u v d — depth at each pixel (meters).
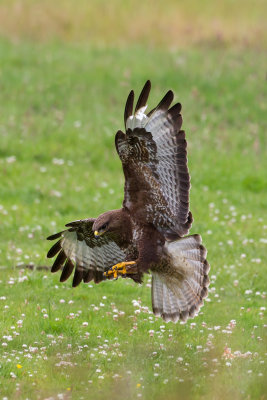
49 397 8.68
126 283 14.17
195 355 10.20
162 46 34.47
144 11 38.16
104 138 24.42
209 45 34.44
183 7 38.97
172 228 9.30
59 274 14.34
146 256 9.30
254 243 16.69
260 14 38.62
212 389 8.83
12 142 23.53
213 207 19.66
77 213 18.88
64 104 27.14
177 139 9.03
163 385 9.03
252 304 13.23
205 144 24.70
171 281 9.48
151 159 9.04
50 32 35.03
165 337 11.30
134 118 8.83
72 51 32.53
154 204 9.22
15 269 14.52
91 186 20.72
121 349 10.73
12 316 11.93
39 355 10.27
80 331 11.45
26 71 29.67
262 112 27.61
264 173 22.86
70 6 38.00
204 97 28.47
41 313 12.05
